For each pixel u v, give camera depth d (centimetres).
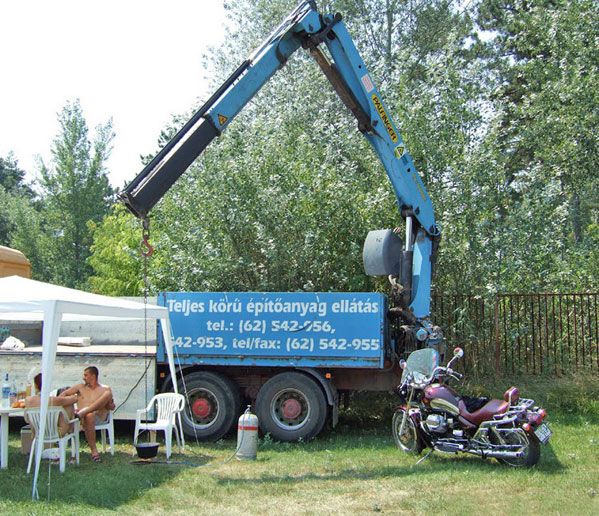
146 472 894
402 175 1155
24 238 4419
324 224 1417
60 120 4069
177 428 1127
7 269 1589
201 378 1138
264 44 1017
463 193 1454
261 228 1391
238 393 1149
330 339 1101
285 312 1117
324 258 1410
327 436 1165
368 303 1095
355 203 1433
